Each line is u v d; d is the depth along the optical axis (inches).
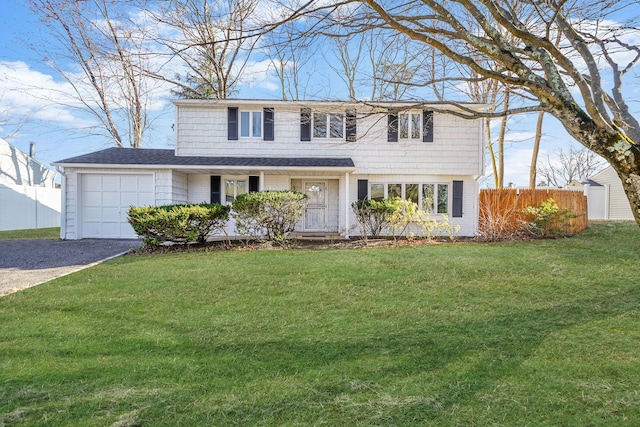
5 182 815.1
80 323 173.2
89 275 267.7
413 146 539.5
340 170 494.3
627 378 119.0
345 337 157.2
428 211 542.9
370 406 104.8
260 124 544.1
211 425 96.6
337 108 345.1
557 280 241.6
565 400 106.7
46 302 203.9
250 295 219.5
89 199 497.0
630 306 190.5
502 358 134.8
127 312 188.9
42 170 930.1
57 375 122.6
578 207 519.8
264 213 410.9
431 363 131.8
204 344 150.5
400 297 214.1
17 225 711.7
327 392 112.9
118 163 482.9
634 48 202.2
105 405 105.2
